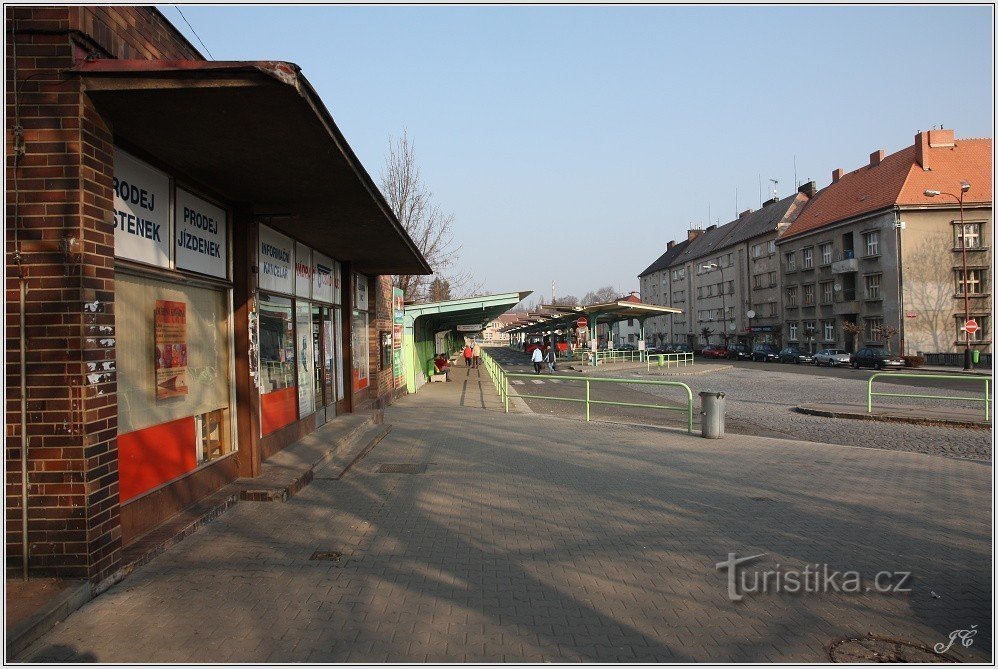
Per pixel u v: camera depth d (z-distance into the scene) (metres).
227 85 4.25
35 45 4.25
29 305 4.23
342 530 5.94
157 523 5.61
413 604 4.31
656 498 7.26
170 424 5.98
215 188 6.78
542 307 42.44
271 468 7.89
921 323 43.12
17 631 3.64
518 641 3.81
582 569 5.01
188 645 3.70
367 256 12.41
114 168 5.09
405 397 20.05
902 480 8.16
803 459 9.60
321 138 5.23
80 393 4.24
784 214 59.25
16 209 4.23
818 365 44.38
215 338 7.02
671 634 3.94
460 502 7.01
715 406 11.59
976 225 43.06
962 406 17.05
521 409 16.52
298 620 4.04
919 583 4.76
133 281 5.42
